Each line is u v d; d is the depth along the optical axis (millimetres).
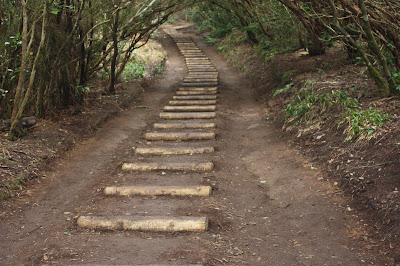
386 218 3688
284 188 4844
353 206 4145
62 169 5605
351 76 7973
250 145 6672
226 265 3223
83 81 8984
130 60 13414
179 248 3465
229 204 4473
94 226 3908
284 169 5406
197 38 22031
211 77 13156
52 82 7309
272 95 9742
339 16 8023
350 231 3736
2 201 4383
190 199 4570
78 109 8008
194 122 8047
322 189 4648
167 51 18641
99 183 5152
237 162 5902
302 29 10953
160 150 6332
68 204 4523
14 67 6340
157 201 4523
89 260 3275
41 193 4785
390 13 6445
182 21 28188
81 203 4535
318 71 8883
